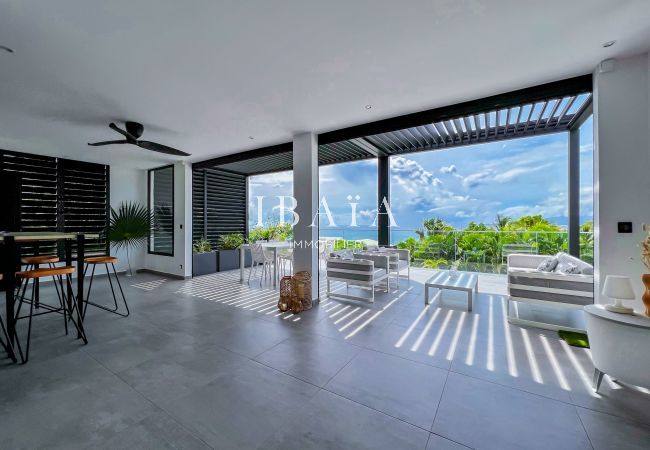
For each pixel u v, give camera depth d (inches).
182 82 111.3
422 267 287.0
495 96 125.7
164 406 76.2
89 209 255.9
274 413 73.5
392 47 91.1
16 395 80.7
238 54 93.7
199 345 115.2
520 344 114.0
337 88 118.0
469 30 83.1
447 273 191.8
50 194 233.3
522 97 120.3
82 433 66.1
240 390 83.6
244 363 100.0
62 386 85.5
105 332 129.2
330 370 95.1
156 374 92.6
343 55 95.3
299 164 177.0
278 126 163.2
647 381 73.8
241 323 140.9
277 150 201.0
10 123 153.0
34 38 83.2
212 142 193.9
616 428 67.3
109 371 94.4
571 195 181.9
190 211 262.2
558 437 64.7
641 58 97.8
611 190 102.2
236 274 276.2
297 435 65.9
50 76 105.1
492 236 258.2
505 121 174.1
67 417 71.5
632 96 99.2
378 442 63.7
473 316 147.9
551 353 106.0
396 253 222.4
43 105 130.3
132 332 129.2
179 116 146.1
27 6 70.2
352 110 140.6
